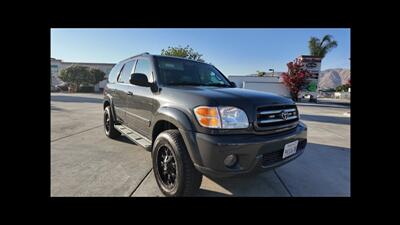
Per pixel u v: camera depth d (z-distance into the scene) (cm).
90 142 457
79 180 275
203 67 365
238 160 200
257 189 266
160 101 264
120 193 246
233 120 204
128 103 369
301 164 361
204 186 269
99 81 3170
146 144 291
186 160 215
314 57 2519
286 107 246
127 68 412
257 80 2980
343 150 450
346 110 1515
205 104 209
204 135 201
